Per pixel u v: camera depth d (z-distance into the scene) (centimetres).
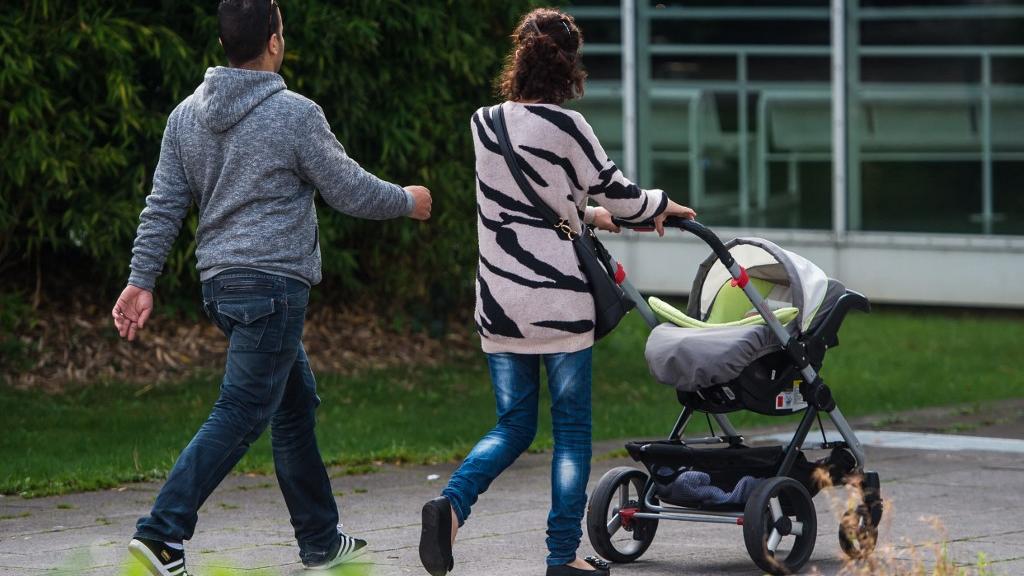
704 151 5541
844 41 5259
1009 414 3259
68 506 2122
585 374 1580
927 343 4528
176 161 1552
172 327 3462
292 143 1512
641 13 5594
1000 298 5078
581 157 1549
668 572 1733
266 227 1511
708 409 1798
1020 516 2073
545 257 1549
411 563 1745
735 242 1808
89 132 3036
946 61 5131
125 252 3161
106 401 3011
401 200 1561
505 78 1589
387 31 3359
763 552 1669
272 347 1512
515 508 2144
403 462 2562
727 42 5475
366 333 3703
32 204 3072
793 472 1786
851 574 1631
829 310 1800
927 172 5184
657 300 1819
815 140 5353
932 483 2370
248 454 2566
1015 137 5053
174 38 3036
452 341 3819
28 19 2972
